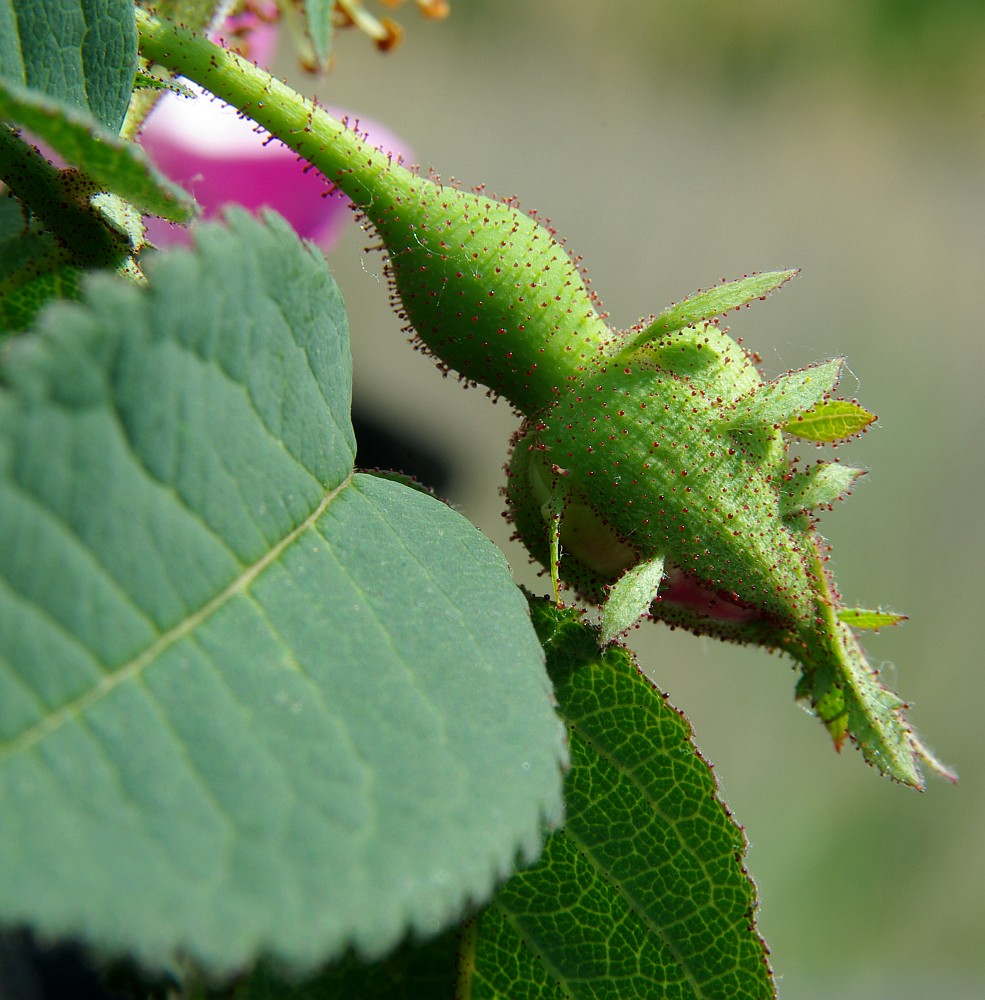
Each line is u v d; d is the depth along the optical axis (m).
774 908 0.38
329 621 0.13
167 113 0.17
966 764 0.40
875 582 0.42
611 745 0.15
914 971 0.38
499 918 0.14
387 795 0.13
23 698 0.12
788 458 0.15
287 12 0.16
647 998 0.14
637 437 0.15
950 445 0.44
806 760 0.40
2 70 0.14
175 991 0.14
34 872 0.11
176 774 0.13
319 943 0.12
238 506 0.13
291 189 0.17
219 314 0.13
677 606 0.15
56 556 0.13
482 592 0.14
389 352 0.35
